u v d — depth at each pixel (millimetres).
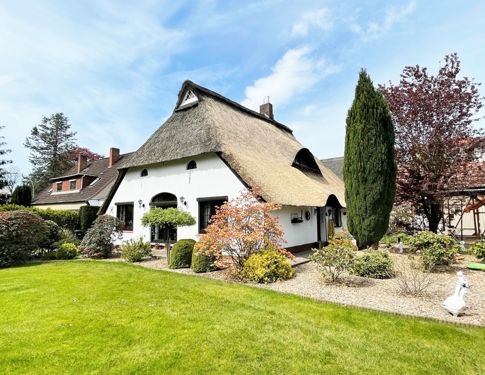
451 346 4492
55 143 50375
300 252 14898
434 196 12234
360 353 4309
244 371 3836
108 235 14914
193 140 15023
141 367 3920
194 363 4020
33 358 4141
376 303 6512
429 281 7773
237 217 9680
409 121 12758
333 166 36406
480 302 6406
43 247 14609
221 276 9586
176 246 11508
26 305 6477
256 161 14562
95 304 6539
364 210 11359
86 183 29547
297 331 5043
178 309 6180
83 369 3869
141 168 17906
